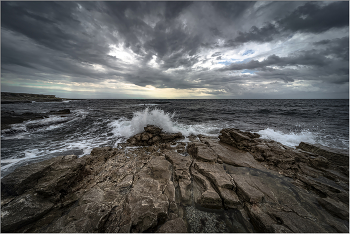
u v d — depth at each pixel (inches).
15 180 147.0
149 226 122.0
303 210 143.8
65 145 322.3
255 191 163.3
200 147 280.8
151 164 225.1
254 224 134.1
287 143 340.8
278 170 222.8
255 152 281.9
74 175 182.4
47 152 281.4
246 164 238.2
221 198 158.6
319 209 147.7
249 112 946.7
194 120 650.2
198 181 194.1
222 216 142.5
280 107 1323.8
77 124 525.0
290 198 161.2
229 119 684.1
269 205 149.9
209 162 234.8
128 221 125.6
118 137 388.5
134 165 232.1
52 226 124.6
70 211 137.9
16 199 135.5
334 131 453.7
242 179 189.6
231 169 224.8
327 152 245.8
